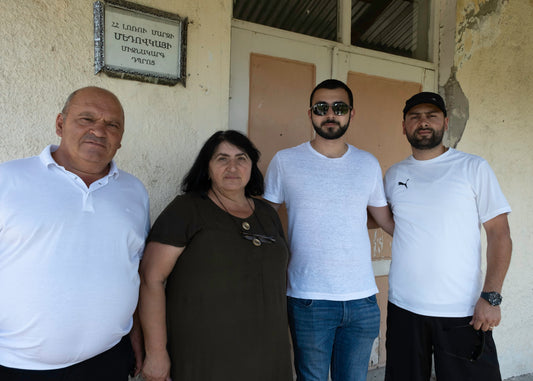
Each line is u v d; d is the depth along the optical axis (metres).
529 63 2.79
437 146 1.77
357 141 2.47
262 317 1.29
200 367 1.23
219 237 1.28
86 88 1.18
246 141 1.46
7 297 1.02
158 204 1.72
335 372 1.65
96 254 1.10
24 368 1.05
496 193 1.63
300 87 2.28
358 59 2.45
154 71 1.67
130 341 1.32
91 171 1.18
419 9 2.81
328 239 1.57
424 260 1.67
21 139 1.46
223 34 1.85
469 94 2.61
